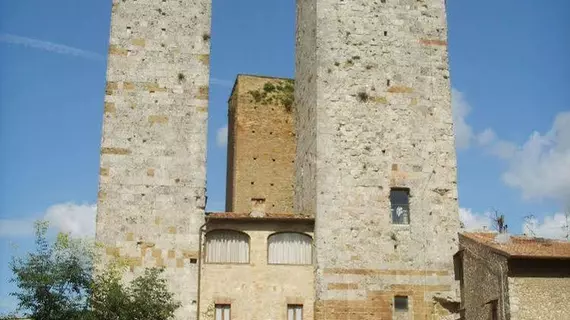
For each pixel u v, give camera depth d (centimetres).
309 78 4406
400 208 4094
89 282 3575
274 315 3866
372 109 4203
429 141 4206
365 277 3916
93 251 3744
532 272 3409
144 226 3900
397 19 4381
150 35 4188
